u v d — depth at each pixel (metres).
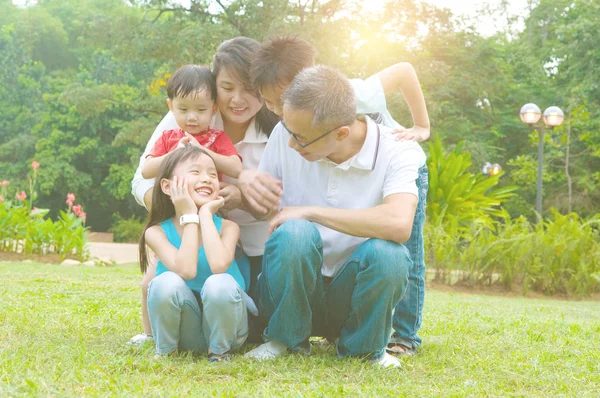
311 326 2.80
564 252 8.95
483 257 8.88
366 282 2.63
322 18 18.86
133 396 2.03
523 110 13.91
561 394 2.41
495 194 12.22
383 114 3.13
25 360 2.46
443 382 2.51
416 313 3.12
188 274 2.65
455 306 5.89
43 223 10.71
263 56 2.68
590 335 4.09
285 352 2.78
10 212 10.77
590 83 20.16
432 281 9.04
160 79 21.67
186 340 2.72
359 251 2.68
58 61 37.81
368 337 2.70
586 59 20.72
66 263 10.29
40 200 30.56
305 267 2.62
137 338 3.02
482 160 21.00
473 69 24.41
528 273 8.83
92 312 3.97
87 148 29.08
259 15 19.11
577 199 21.70
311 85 2.49
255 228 3.07
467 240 9.35
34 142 30.14
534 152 24.94
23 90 32.19
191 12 20.75
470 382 2.49
